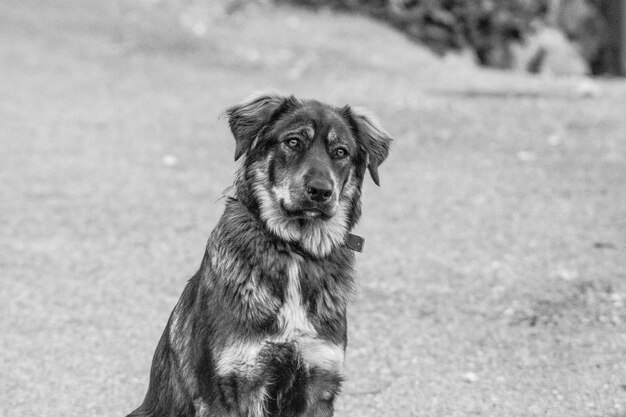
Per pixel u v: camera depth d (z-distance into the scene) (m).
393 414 7.39
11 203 12.42
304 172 6.01
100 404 7.52
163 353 6.34
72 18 22.45
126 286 10.00
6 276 10.16
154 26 22.34
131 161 14.30
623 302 9.25
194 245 11.16
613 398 7.46
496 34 24.53
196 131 15.88
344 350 6.15
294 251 6.07
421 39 23.67
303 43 21.80
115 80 18.84
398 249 11.02
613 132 15.41
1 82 18.17
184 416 6.11
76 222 11.81
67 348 8.54
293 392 6.02
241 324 5.83
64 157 14.41
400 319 9.21
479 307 9.42
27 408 7.40
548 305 9.34
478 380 7.94
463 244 11.12
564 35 27.16
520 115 16.67
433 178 13.55
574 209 12.06
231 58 20.66
